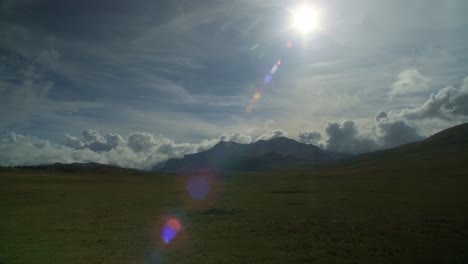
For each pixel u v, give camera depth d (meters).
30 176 152.88
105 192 93.69
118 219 48.53
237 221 44.75
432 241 30.73
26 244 34.22
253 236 36.00
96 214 53.53
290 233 36.56
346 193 73.88
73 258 29.23
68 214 53.62
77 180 144.25
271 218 45.88
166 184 142.88
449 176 97.75
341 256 28.02
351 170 191.25
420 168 136.50
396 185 84.62
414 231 34.44
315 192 81.44
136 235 37.91
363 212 47.12
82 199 75.38
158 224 44.28
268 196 77.56
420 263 25.55
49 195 81.62
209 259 28.48
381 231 35.28
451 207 46.44
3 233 39.62
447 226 35.53
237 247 31.91
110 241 35.12
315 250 29.98
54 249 32.16
